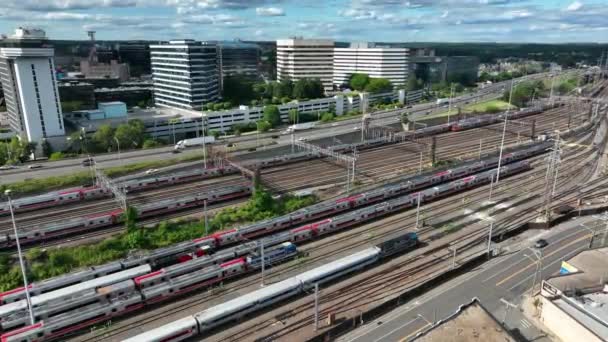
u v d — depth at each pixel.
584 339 52.78
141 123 165.00
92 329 57.75
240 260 69.94
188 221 90.00
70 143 156.75
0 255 74.94
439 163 134.62
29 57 146.12
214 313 57.38
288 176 122.19
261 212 93.44
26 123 152.88
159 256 73.00
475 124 189.38
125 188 103.00
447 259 76.31
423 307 62.81
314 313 61.25
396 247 76.69
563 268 69.06
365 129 177.25
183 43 198.75
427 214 95.81
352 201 97.12
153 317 60.28
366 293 66.19
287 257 75.12
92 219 86.19
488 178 117.25
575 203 100.88
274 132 183.12
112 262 70.94
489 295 65.88
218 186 114.06
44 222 91.31
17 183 113.31
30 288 63.22
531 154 142.88
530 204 101.00
